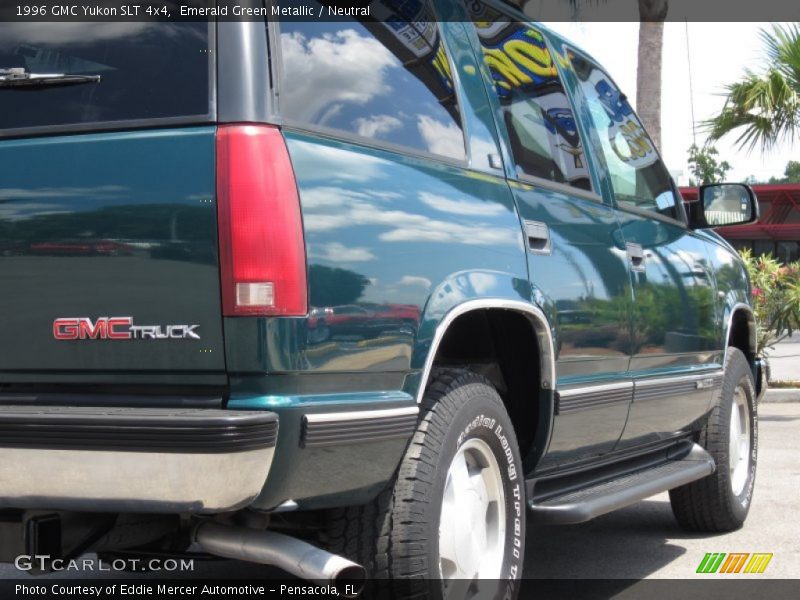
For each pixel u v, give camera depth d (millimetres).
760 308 13172
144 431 2473
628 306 4352
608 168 4617
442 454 3094
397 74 3277
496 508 3488
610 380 4211
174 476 2471
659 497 6691
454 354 3875
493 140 3693
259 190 2623
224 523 2900
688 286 5043
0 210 2770
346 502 2863
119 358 2666
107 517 2875
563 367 3824
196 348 2613
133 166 2693
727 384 5523
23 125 2842
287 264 2627
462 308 3172
